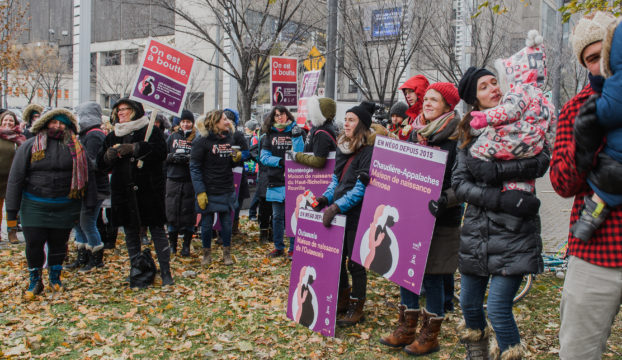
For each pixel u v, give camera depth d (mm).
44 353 4172
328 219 4301
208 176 6715
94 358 4086
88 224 6508
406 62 16562
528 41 3027
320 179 6051
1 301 5430
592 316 2363
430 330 4043
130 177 5707
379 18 16297
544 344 4371
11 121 7676
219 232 8133
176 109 5996
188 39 26031
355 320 4754
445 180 3857
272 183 7266
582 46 2312
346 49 16234
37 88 38344
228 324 4785
